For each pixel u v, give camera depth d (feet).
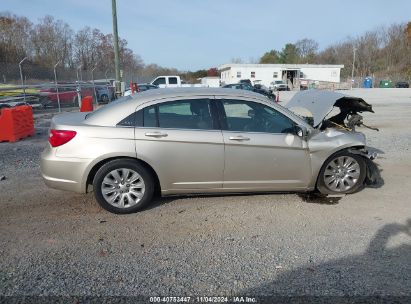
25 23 166.91
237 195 15.80
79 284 9.23
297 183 14.85
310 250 11.05
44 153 13.88
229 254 10.82
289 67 188.24
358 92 125.90
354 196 15.74
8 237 11.84
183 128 13.73
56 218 13.41
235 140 13.87
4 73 70.85
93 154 13.15
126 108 13.64
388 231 12.37
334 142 14.94
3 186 16.94
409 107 62.34
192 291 8.97
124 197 13.78
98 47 192.13
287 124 14.71
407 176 18.78
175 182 13.91
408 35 255.91
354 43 276.62
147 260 10.46
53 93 59.31
